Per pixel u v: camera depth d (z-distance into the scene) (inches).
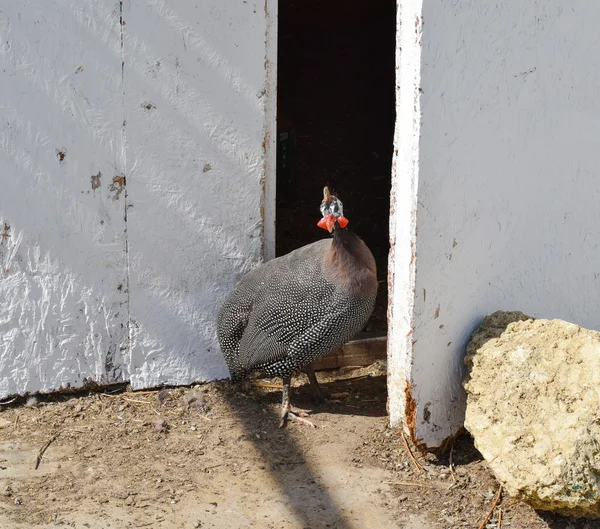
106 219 169.8
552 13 152.6
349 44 354.9
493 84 149.8
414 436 153.8
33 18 157.6
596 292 171.2
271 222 182.1
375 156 319.9
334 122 340.8
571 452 129.0
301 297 160.9
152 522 136.3
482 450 138.9
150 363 180.2
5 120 160.7
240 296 169.6
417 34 141.5
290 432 167.2
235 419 172.1
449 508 141.9
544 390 139.7
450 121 146.6
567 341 144.5
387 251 263.0
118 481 148.3
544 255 164.1
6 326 170.1
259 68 170.6
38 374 174.1
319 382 190.4
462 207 151.2
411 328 149.7
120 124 165.8
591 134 162.6
